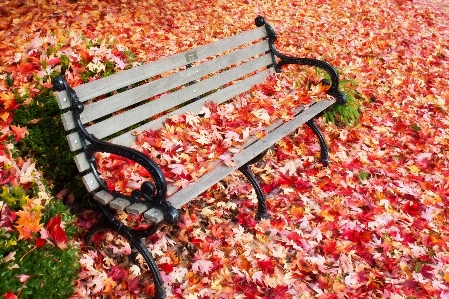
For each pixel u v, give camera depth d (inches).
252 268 114.2
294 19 294.4
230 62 153.3
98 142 97.7
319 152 168.1
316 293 109.4
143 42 218.7
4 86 119.3
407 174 160.4
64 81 96.3
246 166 125.0
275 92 162.6
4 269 78.7
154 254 114.6
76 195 119.6
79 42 138.1
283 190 145.9
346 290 109.8
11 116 114.3
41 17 222.2
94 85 105.4
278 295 106.4
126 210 94.6
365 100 207.5
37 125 116.3
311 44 259.4
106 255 111.8
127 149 94.0
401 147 178.4
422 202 145.2
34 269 82.5
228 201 138.6
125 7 254.5
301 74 193.5
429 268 118.9
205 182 106.6
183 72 132.8
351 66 236.7
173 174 110.9
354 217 135.6
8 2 232.4
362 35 283.7
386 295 108.7
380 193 146.7
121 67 136.6
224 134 132.4
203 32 246.4
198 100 139.7
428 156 171.0
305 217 132.8
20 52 146.7
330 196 145.6
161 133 123.7
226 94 151.0
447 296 109.5
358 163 162.9
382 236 129.5
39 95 118.7
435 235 130.6
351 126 186.9
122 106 113.3
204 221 129.1
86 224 115.9
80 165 100.6
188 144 125.4
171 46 221.3
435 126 194.2
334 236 128.7
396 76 234.7
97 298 100.4
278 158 161.5
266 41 172.4
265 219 130.3
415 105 210.2
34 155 115.8
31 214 86.9
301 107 153.6
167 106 127.6
